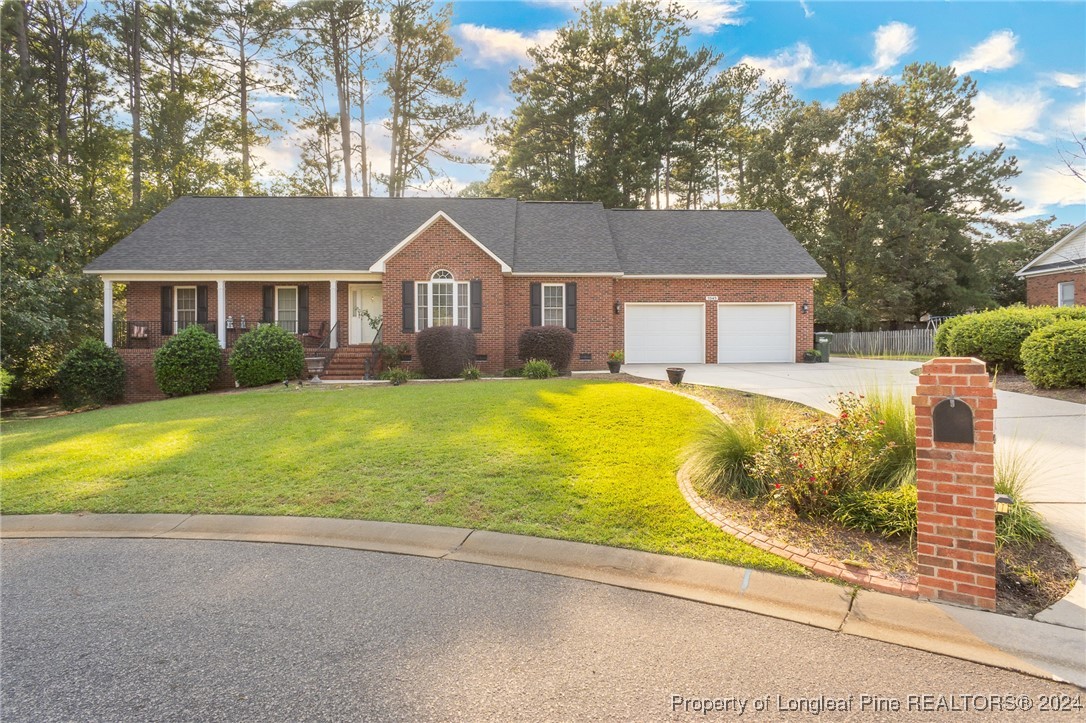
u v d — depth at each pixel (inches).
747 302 754.8
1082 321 371.2
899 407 209.5
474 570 152.1
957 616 122.7
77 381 605.0
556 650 111.6
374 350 630.5
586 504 192.9
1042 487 199.9
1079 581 135.6
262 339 591.2
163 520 193.0
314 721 89.8
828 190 1263.5
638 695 96.7
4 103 749.9
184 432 316.5
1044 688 98.4
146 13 1058.1
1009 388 400.5
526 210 838.5
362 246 719.7
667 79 1252.5
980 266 1288.1
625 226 843.4
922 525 131.5
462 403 362.6
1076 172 315.6
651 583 142.6
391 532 179.0
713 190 1515.7
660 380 502.0
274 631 119.4
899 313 1229.1
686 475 216.7
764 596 134.6
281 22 1146.0
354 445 273.1
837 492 175.2
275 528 184.4
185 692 97.9
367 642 114.7
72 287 754.8
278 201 810.2
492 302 667.4
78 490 219.6
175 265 672.4
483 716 90.9
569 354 653.9
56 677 102.6
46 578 148.5
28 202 756.6
